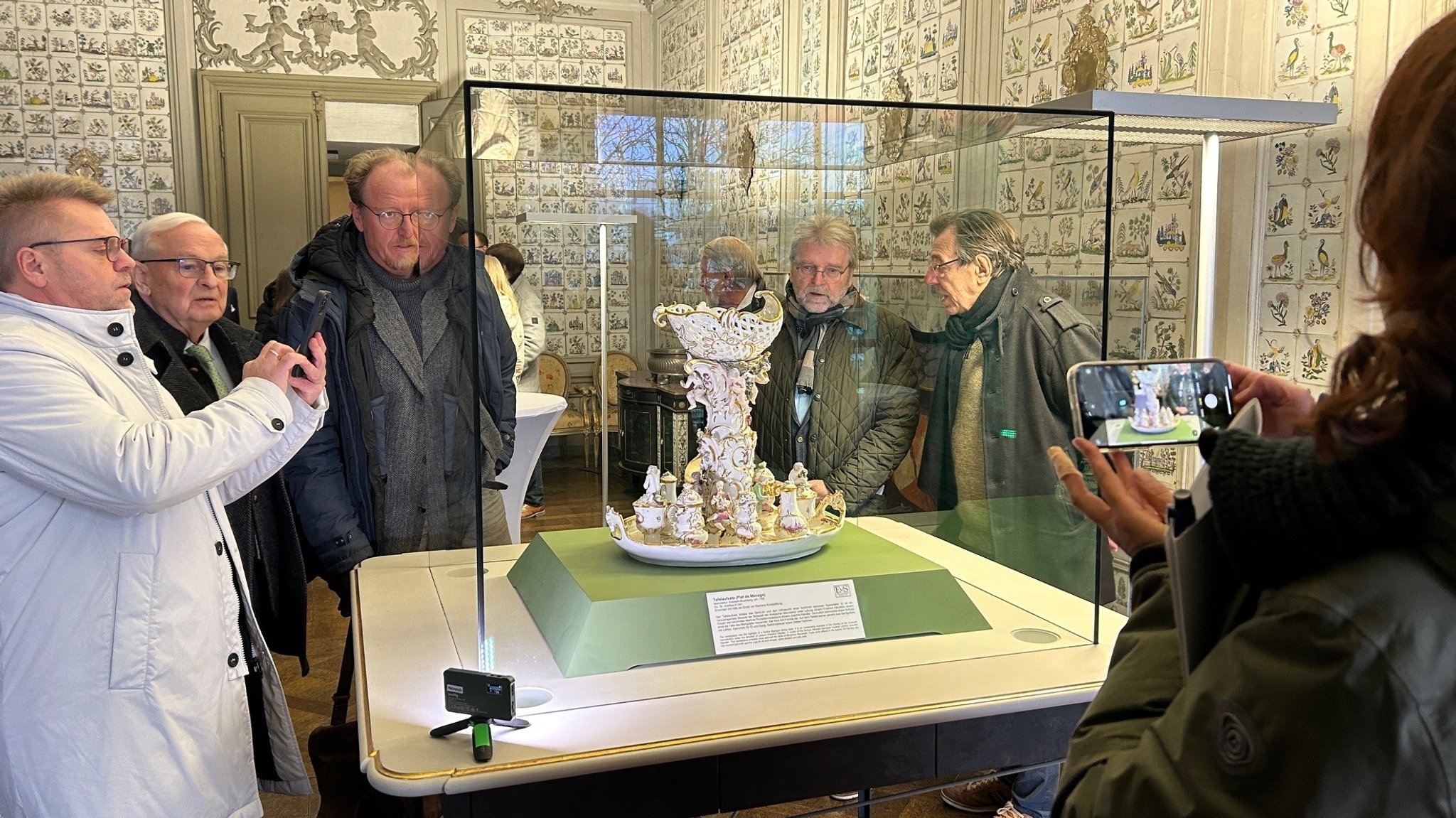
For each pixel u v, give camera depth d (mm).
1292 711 602
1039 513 1761
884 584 1748
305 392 1887
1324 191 2619
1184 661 737
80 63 6398
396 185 2000
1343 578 612
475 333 1480
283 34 6750
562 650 1600
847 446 1755
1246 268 2863
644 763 1376
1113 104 2092
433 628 1878
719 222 1591
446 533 1896
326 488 2260
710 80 6852
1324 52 2592
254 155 6734
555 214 1502
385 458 2148
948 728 1549
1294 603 624
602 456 1666
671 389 1663
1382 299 624
